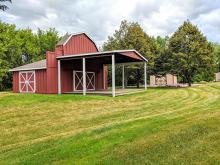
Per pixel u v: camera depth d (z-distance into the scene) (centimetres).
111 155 638
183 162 573
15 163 649
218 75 5712
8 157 709
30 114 1373
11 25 4819
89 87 3000
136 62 2858
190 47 3475
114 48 3791
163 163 575
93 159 624
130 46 3672
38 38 5234
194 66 3506
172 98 1948
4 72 4325
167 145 674
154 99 1908
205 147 643
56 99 1872
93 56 2234
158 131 798
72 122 1171
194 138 708
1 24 4659
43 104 1678
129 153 641
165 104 1625
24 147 798
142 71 3762
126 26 3997
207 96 2005
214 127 788
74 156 656
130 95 2186
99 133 859
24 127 1108
